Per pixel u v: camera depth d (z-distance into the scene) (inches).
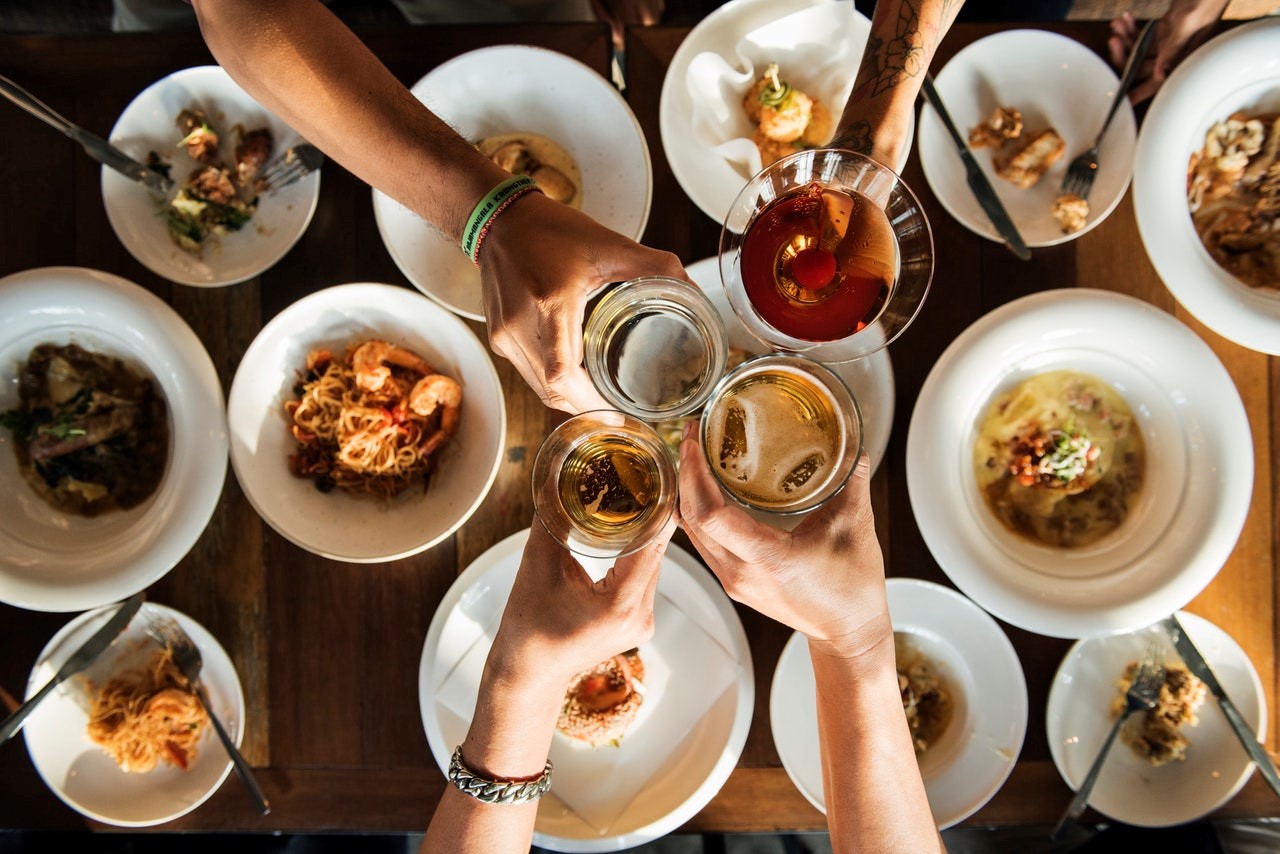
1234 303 28.1
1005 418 29.6
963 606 29.6
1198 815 29.7
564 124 30.0
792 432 22.8
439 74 29.1
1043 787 30.2
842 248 24.0
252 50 23.9
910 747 24.9
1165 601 27.8
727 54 30.1
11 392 29.4
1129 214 30.6
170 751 30.0
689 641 29.6
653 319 23.4
